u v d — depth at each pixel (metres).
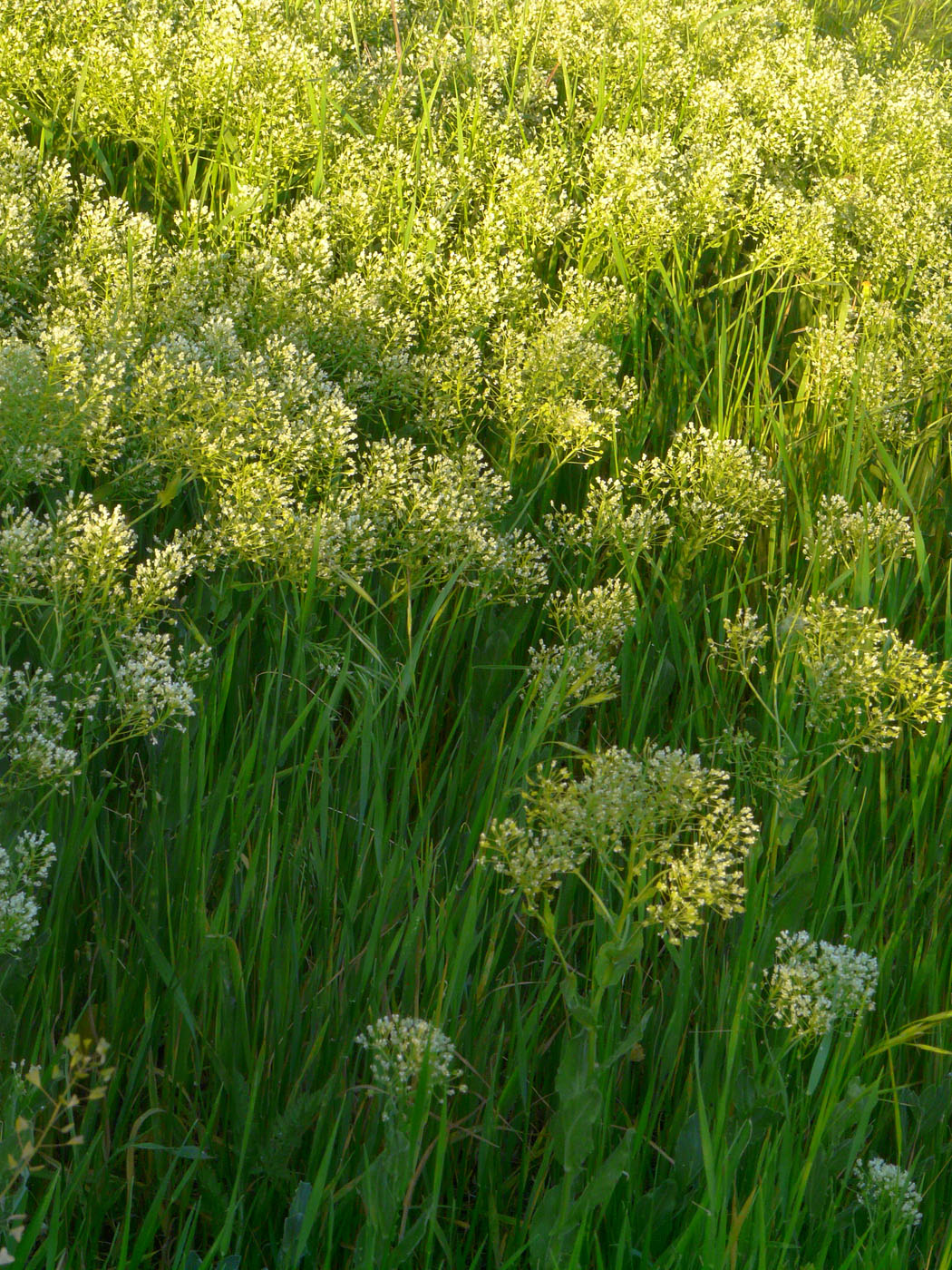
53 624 2.78
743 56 7.62
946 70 8.66
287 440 3.28
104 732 2.87
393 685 3.04
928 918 3.09
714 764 3.24
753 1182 2.41
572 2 7.45
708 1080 2.49
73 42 5.36
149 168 5.07
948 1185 2.59
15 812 2.49
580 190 5.78
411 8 7.41
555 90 6.43
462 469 3.60
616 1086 2.56
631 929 2.38
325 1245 2.20
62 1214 2.10
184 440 3.14
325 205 4.68
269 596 3.28
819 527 3.92
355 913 2.65
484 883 2.62
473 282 4.50
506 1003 2.68
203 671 2.81
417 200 5.21
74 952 2.59
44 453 3.10
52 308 3.94
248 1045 2.35
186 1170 2.26
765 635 3.54
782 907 2.77
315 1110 2.23
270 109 5.22
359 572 3.29
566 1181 2.11
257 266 4.07
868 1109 2.36
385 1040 2.14
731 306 5.35
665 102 6.66
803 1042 2.55
